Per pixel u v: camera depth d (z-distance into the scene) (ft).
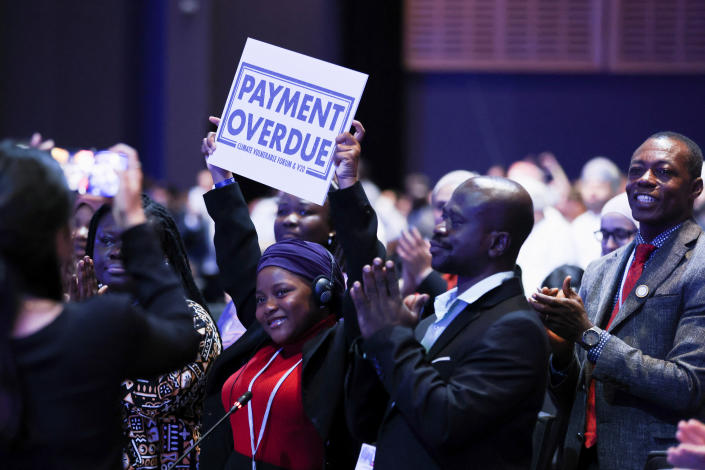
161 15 63.16
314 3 67.56
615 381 12.84
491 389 10.53
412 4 68.44
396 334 10.91
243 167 13.62
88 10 64.95
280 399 13.00
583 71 67.41
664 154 13.76
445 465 10.80
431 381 10.65
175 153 62.80
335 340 13.05
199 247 47.34
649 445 13.05
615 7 66.95
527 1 67.72
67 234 9.09
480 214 11.46
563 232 28.07
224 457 13.70
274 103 13.58
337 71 13.25
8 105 64.64
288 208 17.39
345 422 12.92
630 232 17.46
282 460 12.97
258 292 13.53
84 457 8.47
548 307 13.00
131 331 8.91
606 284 14.51
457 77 68.54
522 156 68.08
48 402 8.39
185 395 13.76
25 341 8.46
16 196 8.57
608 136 67.46
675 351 12.90
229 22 66.74
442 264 11.71
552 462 14.21
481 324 11.21
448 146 68.59
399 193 62.95
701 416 12.77
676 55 66.85
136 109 65.36
